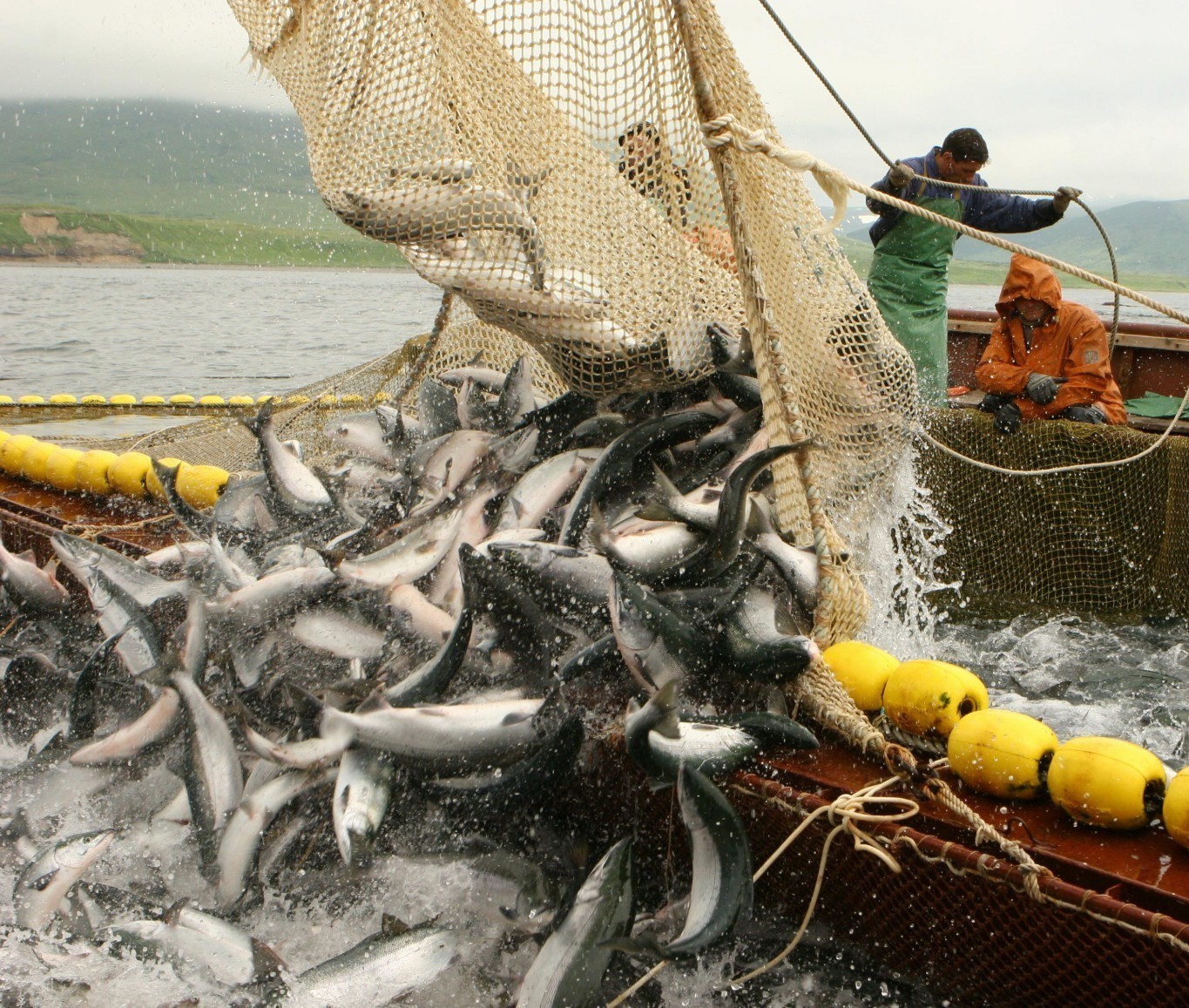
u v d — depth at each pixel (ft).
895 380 17.87
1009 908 10.37
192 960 12.01
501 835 12.99
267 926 13.07
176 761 14.23
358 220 15.31
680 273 15.74
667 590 14.06
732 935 11.98
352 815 12.51
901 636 19.60
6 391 66.23
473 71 15.64
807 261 16.53
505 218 15.01
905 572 20.43
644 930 12.17
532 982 11.01
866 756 12.41
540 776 12.91
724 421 16.15
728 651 13.24
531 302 15.20
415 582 15.90
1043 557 23.35
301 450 21.81
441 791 12.96
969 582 24.06
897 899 11.31
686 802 11.49
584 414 17.01
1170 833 10.33
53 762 15.17
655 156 15.71
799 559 13.87
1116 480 22.54
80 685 15.60
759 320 14.05
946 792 11.14
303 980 11.61
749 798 12.18
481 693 14.11
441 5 15.57
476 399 18.98
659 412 16.62
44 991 11.75
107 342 104.99
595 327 15.24
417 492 17.47
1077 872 10.20
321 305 174.60
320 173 16.05
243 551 18.62
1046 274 24.41
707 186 15.89
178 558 19.44
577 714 13.30
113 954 12.14
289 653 15.53
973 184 25.54
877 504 18.03
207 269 463.01
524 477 16.26
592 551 14.71
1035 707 18.34
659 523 15.01
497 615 13.91
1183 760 16.35
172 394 65.26
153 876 13.65
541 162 15.52
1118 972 9.73
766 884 12.47
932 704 12.46
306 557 16.78
